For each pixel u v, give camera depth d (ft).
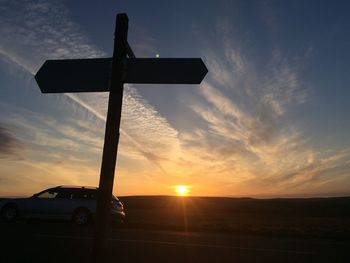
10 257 27.50
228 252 33.45
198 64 10.68
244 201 280.72
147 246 35.17
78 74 10.85
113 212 55.21
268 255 32.63
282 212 143.02
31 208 55.01
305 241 45.19
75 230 47.57
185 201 249.75
